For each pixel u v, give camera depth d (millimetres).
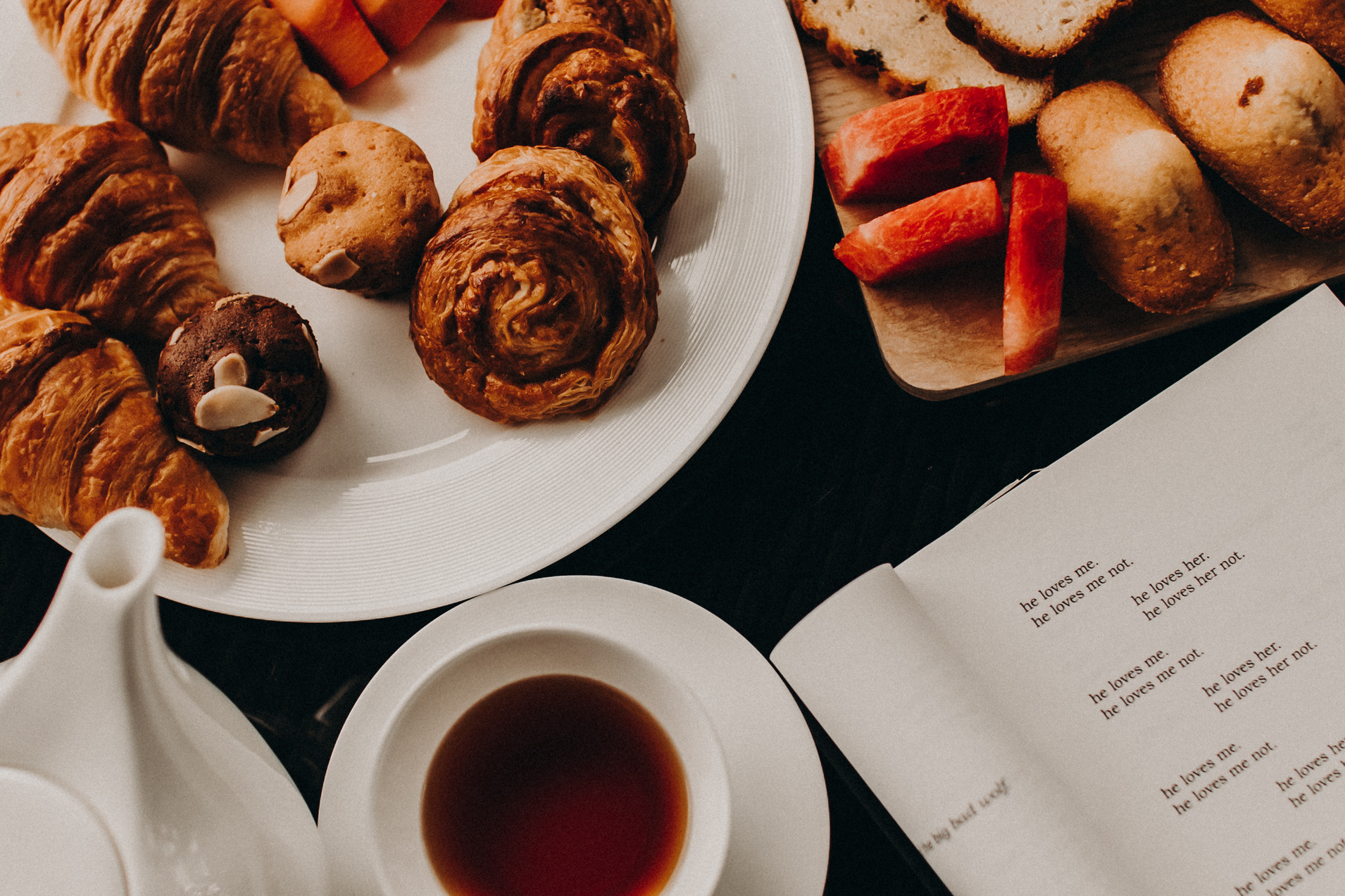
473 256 510
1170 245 514
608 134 533
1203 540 511
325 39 546
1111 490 515
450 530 520
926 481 534
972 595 511
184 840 406
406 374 540
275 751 518
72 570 393
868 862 512
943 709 490
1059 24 533
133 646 397
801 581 528
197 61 535
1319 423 515
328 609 512
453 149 561
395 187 526
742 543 531
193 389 513
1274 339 519
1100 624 508
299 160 531
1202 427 517
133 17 531
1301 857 493
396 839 476
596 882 493
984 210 509
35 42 555
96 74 536
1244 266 531
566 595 485
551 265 509
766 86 535
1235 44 520
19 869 400
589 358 521
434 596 511
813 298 549
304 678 523
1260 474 513
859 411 539
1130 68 546
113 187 529
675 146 525
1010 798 485
